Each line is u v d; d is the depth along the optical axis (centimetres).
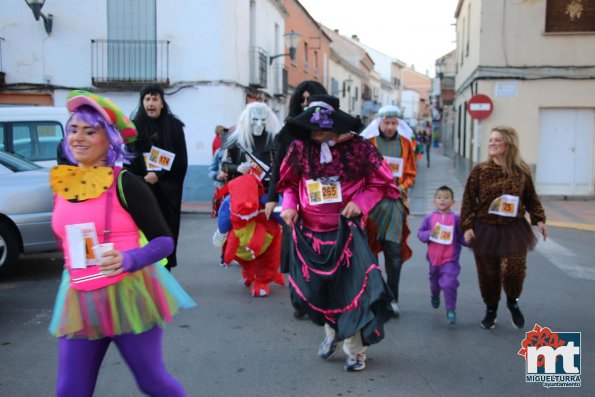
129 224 272
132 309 266
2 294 616
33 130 895
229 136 634
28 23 1555
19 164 727
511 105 1524
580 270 759
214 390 384
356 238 387
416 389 388
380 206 532
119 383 392
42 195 678
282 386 392
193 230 1091
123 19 1552
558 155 1545
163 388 280
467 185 505
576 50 1488
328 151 388
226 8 1548
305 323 527
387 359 442
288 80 2423
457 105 2500
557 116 1536
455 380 403
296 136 392
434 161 3200
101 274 265
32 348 458
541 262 809
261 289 613
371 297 365
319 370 420
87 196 267
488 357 446
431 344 475
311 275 396
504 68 1516
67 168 271
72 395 265
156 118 564
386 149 557
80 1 1548
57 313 267
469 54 1895
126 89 1562
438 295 555
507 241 489
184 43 1545
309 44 2844
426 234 536
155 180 555
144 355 275
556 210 1351
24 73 1566
